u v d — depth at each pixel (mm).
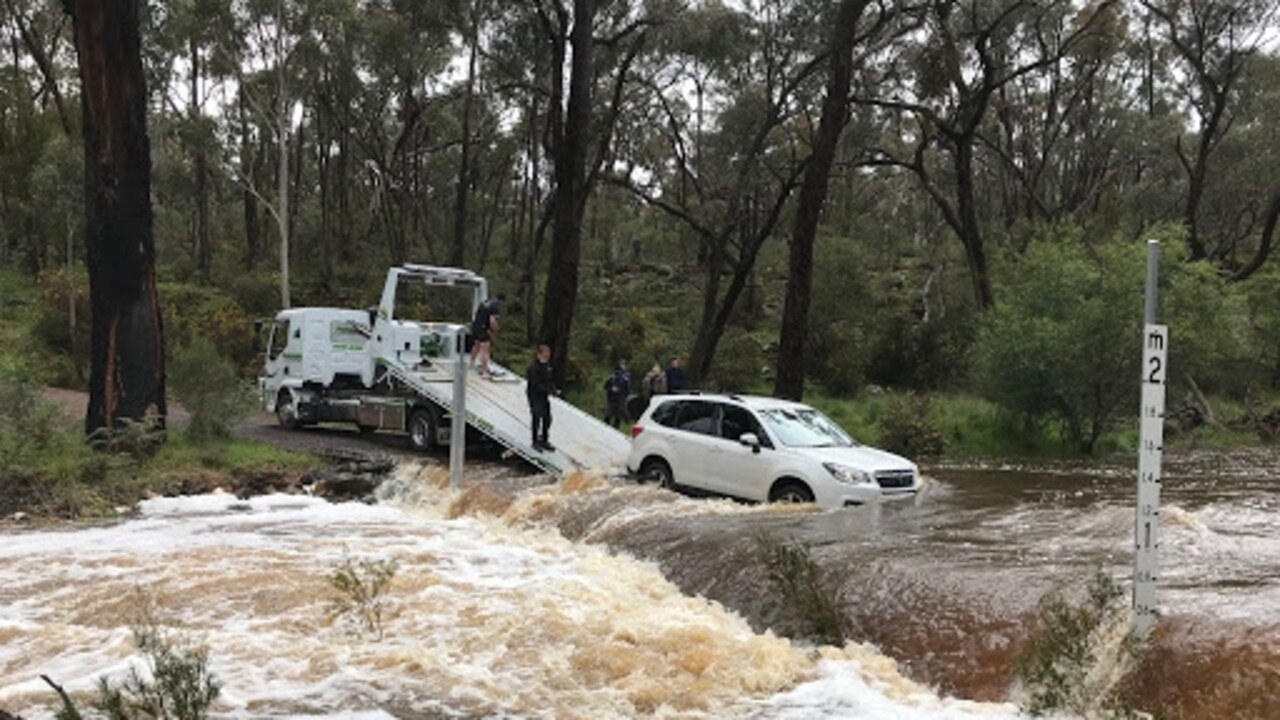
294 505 15219
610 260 62281
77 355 30047
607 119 33719
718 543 10180
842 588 8312
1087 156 51125
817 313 38656
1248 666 5742
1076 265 22781
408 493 16297
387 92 47875
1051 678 6109
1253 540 9234
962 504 12484
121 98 17203
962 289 43281
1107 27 43125
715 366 36906
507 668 7059
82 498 14391
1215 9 38562
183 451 17375
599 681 6805
